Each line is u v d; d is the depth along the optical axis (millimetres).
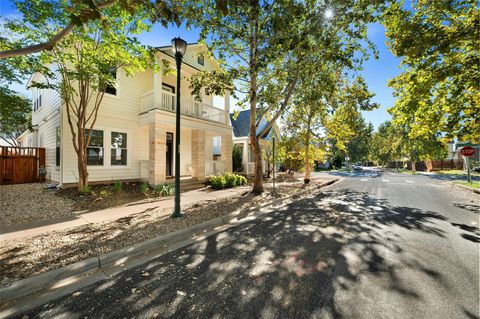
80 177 8109
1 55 3266
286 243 4145
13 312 2305
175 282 2848
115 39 6898
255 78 8688
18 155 10914
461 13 6488
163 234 4391
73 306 2393
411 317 2170
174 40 5559
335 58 7777
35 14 6277
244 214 6434
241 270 3135
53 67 10430
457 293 2566
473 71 6340
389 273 3021
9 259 3299
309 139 14391
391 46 7695
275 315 2207
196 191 10148
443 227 5094
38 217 5656
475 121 8641
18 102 10734
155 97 10102
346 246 3977
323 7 6828
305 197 9367
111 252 3553
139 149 11148
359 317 2172
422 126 9797
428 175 23438
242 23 7777
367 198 9102
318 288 2674
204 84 8969
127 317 2205
